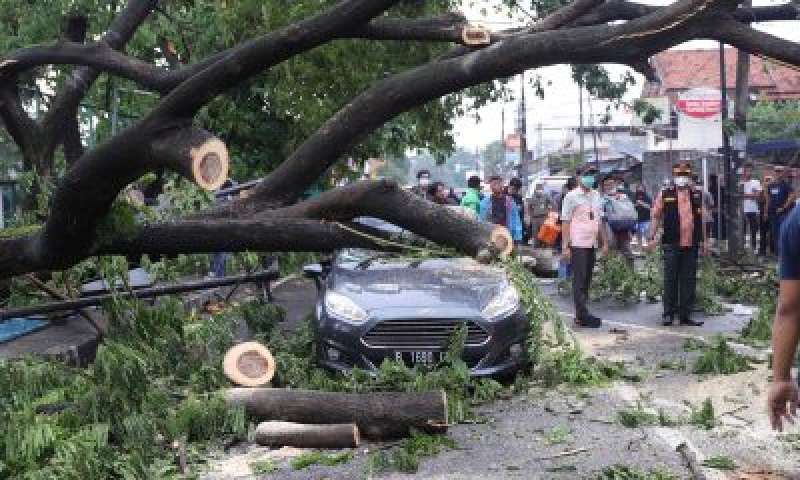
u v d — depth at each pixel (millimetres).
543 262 8539
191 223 5035
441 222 5121
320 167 5297
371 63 13828
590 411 7977
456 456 6824
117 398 6656
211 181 4004
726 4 4820
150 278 10008
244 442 7340
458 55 5809
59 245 4840
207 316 11227
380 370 8336
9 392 6887
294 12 12695
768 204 22672
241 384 7656
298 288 18344
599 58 4926
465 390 8398
